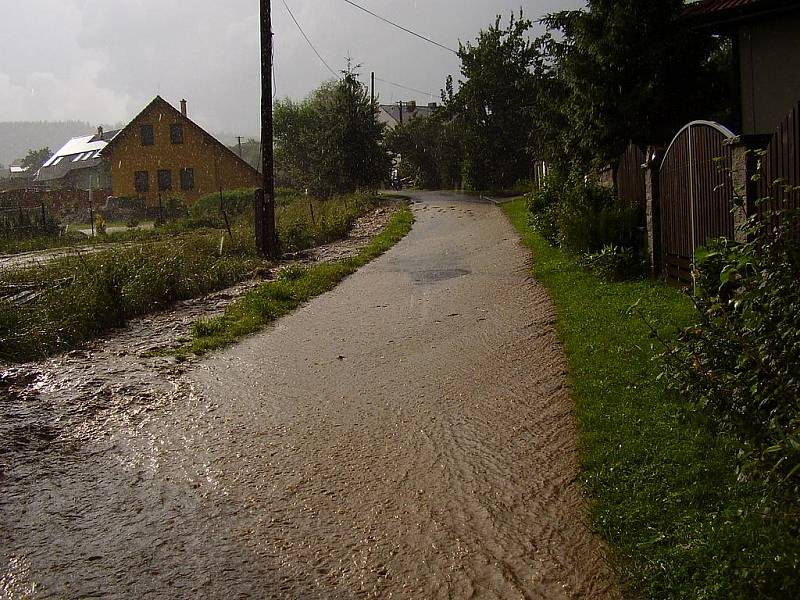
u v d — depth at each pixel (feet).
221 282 48.14
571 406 20.26
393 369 25.81
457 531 14.03
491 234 67.05
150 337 32.65
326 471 17.13
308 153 142.72
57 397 23.22
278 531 14.29
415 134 179.01
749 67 46.68
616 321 27.48
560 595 11.82
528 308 33.96
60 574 12.88
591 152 56.80
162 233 108.68
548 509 14.64
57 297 36.17
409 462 17.44
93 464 17.92
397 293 41.63
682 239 31.14
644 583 11.64
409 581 12.45
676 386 16.22
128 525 14.70
